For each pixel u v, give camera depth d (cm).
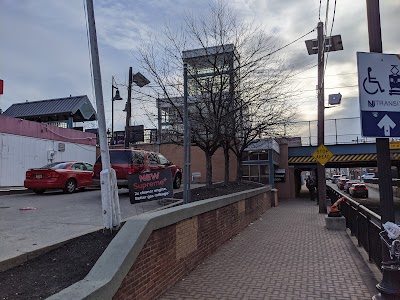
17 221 857
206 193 1372
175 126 1520
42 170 1519
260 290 626
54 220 873
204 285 654
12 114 2947
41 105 2961
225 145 1756
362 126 557
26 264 527
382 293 521
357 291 620
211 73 1446
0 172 1859
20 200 1312
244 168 3042
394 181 4475
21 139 1989
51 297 382
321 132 1945
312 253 916
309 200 3100
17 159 1961
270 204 2334
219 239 996
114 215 662
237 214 1248
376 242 730
